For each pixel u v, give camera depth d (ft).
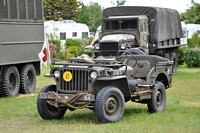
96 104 50.29
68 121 53.26
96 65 51.96
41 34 89.66
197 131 47.01
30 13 86.12
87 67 51.31
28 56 85.10
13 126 50.93
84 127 49.19
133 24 110.22
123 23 110.83
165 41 121.08
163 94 60.70
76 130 47.70
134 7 115.44
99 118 50.62
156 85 59.36
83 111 60.39
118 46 104.22
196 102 70.08
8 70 78.59
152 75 58.90
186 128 48.65
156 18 114.21
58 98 51.19
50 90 53.88
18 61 81.66
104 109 50.62
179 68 150.92
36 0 88.17
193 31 243.81
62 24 216.74
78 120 53.98
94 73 50.55
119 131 46.44
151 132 46.16
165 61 61.26
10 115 58.18
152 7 114.52
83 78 51.26
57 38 205.36
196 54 154.30
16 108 63.62
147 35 112.68
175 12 129.90
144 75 58.90
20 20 82.84
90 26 308.60
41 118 55.57
